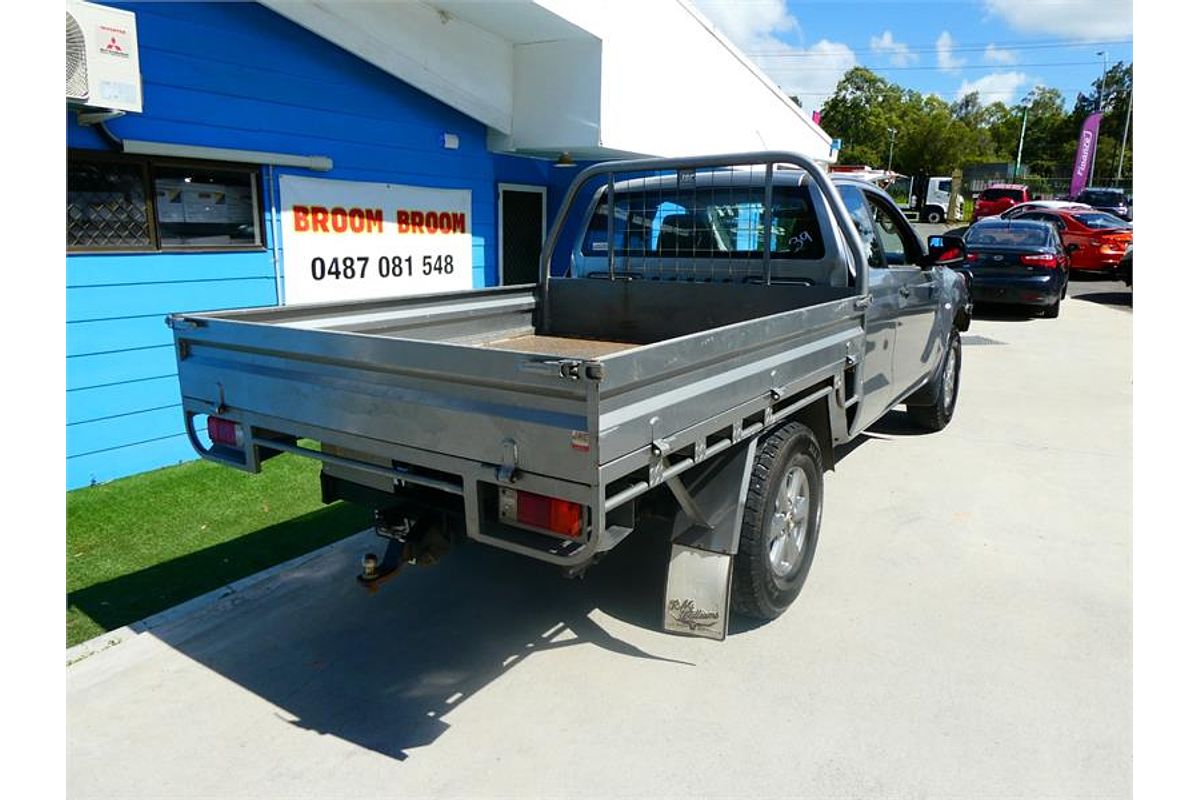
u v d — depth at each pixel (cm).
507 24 725
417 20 678
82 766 260
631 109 828
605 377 211
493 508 247
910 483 530
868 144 7775
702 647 332
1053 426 676
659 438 243
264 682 308
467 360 233
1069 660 320
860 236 456
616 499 227
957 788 250
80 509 471
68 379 498
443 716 288
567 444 219
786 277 434
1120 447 614
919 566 406
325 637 340
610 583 393
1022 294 1238
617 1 775
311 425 278
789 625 349
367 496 311
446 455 245
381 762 263
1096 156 6631
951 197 4625
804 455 358
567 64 772
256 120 586
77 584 382
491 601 373
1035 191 5525
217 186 570
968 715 285
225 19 554
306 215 636
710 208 448
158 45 517
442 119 754
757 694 299
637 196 469
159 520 458
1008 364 938
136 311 528
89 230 499
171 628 344
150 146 513
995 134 8450
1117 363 945
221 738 275
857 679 308
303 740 275
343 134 658
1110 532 449
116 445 528
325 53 630
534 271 919
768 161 406
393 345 247
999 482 533
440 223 772
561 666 319
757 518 323
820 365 362
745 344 286
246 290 598
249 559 411
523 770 259
